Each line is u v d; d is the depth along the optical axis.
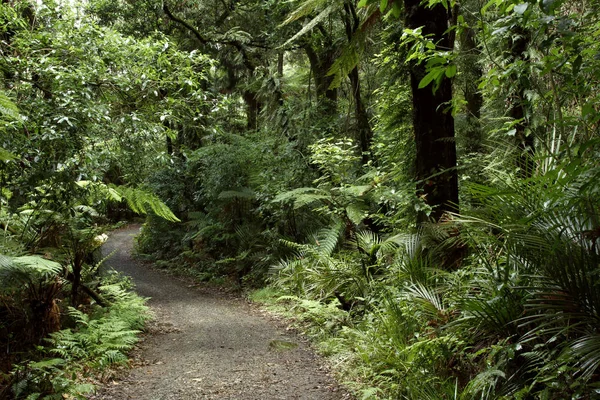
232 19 15.12
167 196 16.56
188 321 7.83
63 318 6.53
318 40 11.91
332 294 7.33
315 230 10.91
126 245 20.17
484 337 4.06
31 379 4.40
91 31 5.96
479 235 4.45
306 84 13.85
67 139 5.40
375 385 4.42
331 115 11.76
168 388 4.67
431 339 4.21
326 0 6.47
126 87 6.00
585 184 2.51
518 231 3.69
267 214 12.30
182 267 14.42
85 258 8.22
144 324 7.38
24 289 5.72
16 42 5.77
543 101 4.64
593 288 3.30
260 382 4.77
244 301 9.86
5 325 5.67
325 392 4.46
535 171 4.13
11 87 5.62
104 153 5.95
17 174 5.44
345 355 5.23
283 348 5.93
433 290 4.89
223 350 5.98
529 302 3.76
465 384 3.88
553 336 3.45
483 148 8.71
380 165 9.54
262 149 12.67
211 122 13.48
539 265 3.70
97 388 4.66
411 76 5.73
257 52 14.80
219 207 13.84
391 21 7.10
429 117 5.66
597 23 3.39
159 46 6.32
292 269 9.23
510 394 3.44
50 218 6.49
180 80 6.29
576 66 2.75
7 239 6.10
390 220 7.45
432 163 5.69
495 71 3.87
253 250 12.27
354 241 7.87
